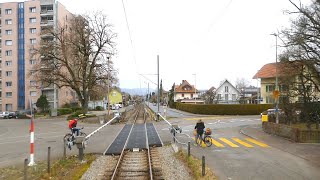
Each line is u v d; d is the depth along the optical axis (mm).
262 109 61000
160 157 19391
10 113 68562
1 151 22141
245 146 22609
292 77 32375
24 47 88812
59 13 88438
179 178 14148
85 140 19578
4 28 89625
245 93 122000
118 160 17750
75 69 58031
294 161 17047
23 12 89125
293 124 36062
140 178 14219
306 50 26797
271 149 21094
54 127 41156
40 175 14258
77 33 55875
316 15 24828
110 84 58062
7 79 89562
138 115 65562
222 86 107250
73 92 95938
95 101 105312
